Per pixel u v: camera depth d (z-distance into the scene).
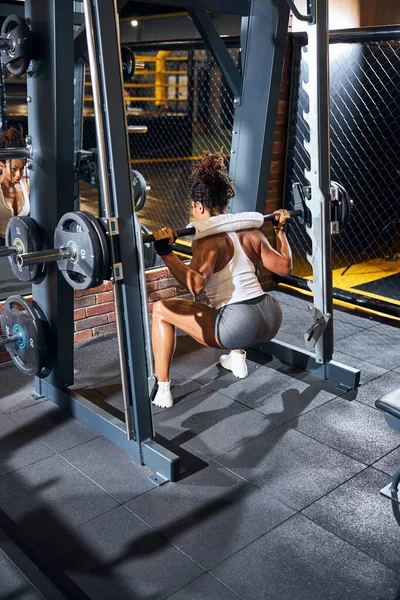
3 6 3.40
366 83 5.14
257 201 3.40
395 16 5.40
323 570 2.07
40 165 2.77
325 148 3.05
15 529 2.25
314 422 2.99
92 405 2.95
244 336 2.80
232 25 6.30
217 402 3.17
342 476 2.58
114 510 2.36
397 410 2.24
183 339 3.95
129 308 2.48
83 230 2.38
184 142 6.80
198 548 2.17
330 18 5.50
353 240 5.51
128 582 2.01
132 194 2.39
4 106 3.48
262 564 2.10
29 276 2.89
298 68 4.45
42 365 2.96
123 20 7.36
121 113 2.30
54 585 1.99
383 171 5.27
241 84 3.28
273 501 2.42
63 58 2.55
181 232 2.62
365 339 4.00
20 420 3.00
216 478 2.56
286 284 4.95
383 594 1.97
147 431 2.65
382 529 2.27
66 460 2.67
